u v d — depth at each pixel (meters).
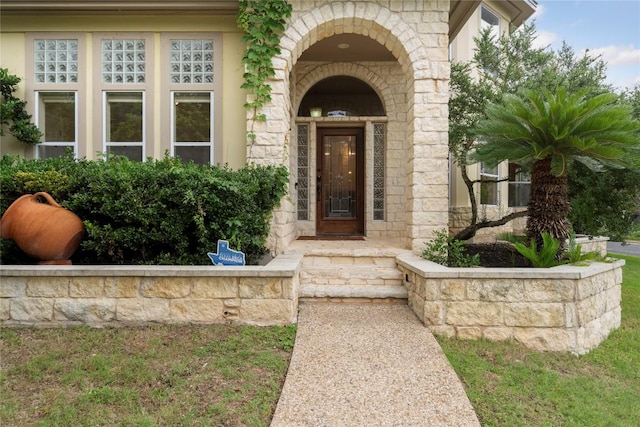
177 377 2.82
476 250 6.61
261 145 5.48
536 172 4.72
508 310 3.80
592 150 4.19
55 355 3.16
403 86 7.71
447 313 3.85
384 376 2.92
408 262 4.61
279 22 5.41
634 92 7.72
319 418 2.40
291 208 6.76
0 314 3.86
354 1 5.45
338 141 8.20
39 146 6.11
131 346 3.36
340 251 5.38
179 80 6.02
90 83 6.01
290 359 3.19
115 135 6.13
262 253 5.29
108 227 4.36
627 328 4.46
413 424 2.37
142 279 3.89
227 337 3.55
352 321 4.04
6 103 5.75
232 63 5.98
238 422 2.34
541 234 4.54
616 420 2.60
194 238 4.74
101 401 2.52
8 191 4.54
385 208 7.85
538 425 2.49
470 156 5.59
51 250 4.24
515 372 3.19
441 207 5.41
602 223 7.18
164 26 5.96
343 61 7.66
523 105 4.41
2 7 5.71
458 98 6.54
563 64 8.77
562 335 3.75
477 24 8.48
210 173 4.65
